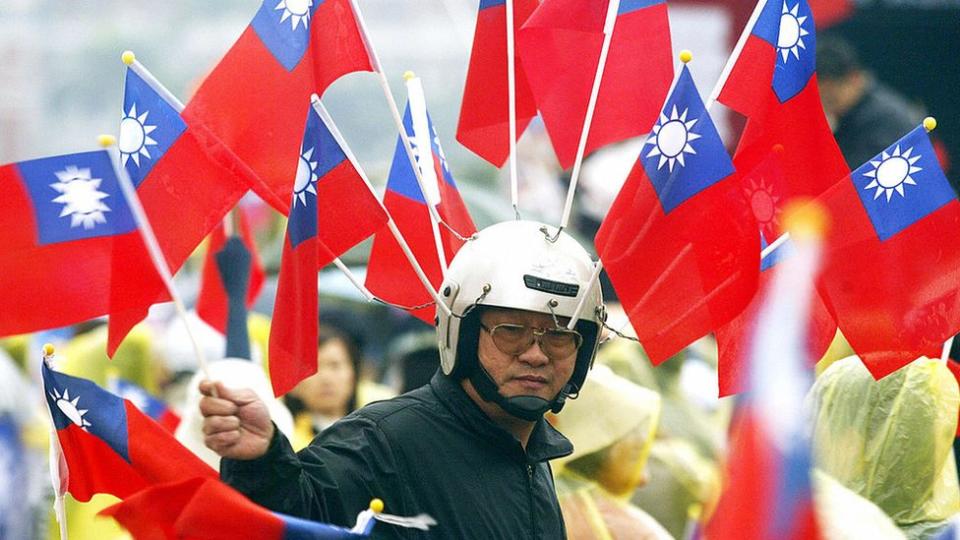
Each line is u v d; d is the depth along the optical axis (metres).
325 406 12.53
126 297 7.30
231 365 10.24
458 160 17.80
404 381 12.70
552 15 8.52
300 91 8.06
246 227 11.16
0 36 22.27
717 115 14.90
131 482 7.60
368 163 18.36
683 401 12.09
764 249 8.37
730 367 8.21
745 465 5.17
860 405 8.36
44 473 12.33
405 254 8.42
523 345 7.53
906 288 8.49
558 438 7.95
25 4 22.30
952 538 6.77
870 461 8.31
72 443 7.59
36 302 7.23
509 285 7.50
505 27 8.75
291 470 6.93
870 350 8.41
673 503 11.31
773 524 5.00
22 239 7.20
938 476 8.34
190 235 7.73
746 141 8.44
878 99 14.05
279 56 8.05
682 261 7.85
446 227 8.13
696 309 7.85
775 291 4.97
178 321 13.22
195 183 7.74
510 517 7.64
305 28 8.08
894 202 8.50
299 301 7.61
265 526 6.79
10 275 7.20
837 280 8.45
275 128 8.03
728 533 5.34
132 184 7.61
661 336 7.84
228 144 7.97
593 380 9.94
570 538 9.67
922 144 8.52
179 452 7.55
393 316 14.66
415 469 7.53
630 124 8.58
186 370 13.05
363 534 6.93
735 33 15.13
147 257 7.30
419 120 8.66
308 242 7.59
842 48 13.99
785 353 4.89
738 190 7.83
